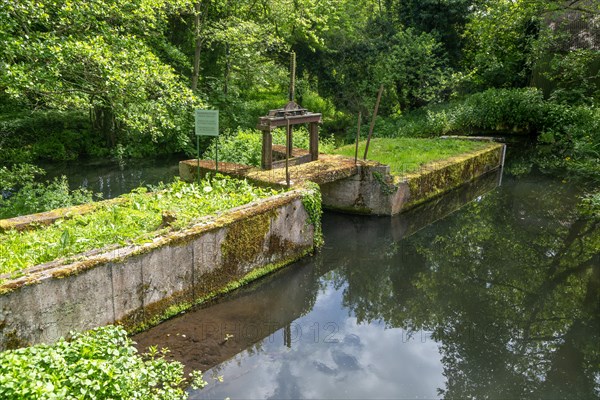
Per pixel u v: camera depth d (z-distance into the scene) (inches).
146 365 194.2
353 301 295.6
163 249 234.8
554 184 557.6
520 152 727.1
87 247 229.1
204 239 254.4
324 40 914.1
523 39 877.2
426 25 959.0
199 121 348.2
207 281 261.9
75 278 203.0
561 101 813.9
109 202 306.0
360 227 398.6
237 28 711.1
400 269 339.3
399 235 394.9
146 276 229.9
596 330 265.1
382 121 865.5
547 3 642.8
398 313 282.8
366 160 431.8
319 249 343.0
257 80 855.1
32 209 361.7
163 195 314.5
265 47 808.9
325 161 422.9
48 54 326.0
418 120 865.5
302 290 304.0
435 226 420.8
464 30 950.4
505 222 434.0
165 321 242.8
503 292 309.7
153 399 173.9
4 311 183.5
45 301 194.9
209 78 794.8
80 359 160.4
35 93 419.8
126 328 225.6
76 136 690.8
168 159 681.6
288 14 826.8
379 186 408.8
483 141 637.9
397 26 1003.9
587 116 719.1
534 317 279.1
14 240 241.9
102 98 462.6
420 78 928.9
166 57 698.8
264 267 298.2
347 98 951.0
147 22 490.3
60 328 201.0
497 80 941.2
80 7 356.2
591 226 424.8
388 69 906.1
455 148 573.6
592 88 819.4
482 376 224.7
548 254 367.6
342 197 424.8
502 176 595.8
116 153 681.6
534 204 486.3
